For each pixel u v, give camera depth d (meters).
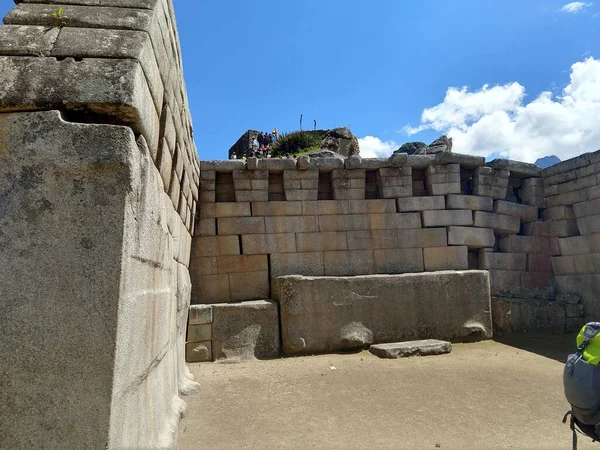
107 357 2.13
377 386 6.01
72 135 2.33
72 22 2.70
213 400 5.46
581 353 3.38
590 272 9.84
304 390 5.87
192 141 6.91
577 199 10.16
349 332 8.45
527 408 5.17
